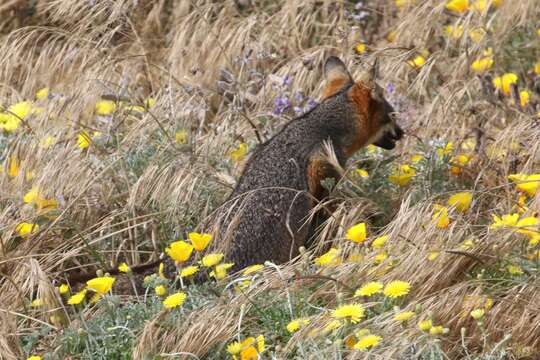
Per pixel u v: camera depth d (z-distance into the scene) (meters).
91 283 8.73
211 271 9.92
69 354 8.86
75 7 13.95
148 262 10.70
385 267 9.40
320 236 10.62
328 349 8.15
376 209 11.07
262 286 9.12
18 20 16.97
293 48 15.80
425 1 15.75
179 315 8.95
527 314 8.73
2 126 12.54
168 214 11.15
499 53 15.01
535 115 12.73
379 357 8.01
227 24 15.91
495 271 9.49
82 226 11.25
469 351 8.70
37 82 14.91
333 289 9.23
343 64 12.40
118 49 16.09
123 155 11.90
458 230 10.02
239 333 8.51
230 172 11.87
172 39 16.12
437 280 9.25
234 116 13.24
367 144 11.93
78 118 12.99
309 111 11.45
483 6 15.34
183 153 11.78
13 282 9.50
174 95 13.48
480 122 12.98
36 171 11.79
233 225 9.89
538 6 15.45
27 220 10.78
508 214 10.41
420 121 13.42
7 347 8.74
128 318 8.91
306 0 16.17
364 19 16.64
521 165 11.95
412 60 14.90
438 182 11.60
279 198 10.52
